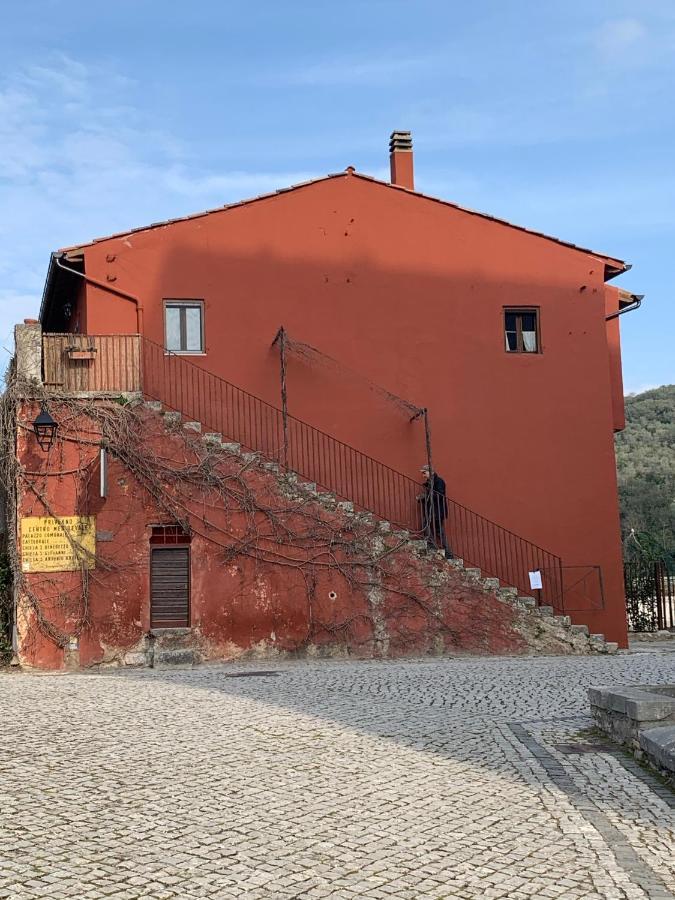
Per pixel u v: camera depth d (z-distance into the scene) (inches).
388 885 219.9
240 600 706.8
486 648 738.2
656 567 1000.2
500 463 844.0
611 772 327.6
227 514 710.5
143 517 695.1
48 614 673.6
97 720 432.1
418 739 386.0
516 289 864.9
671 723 351.3
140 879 222.8
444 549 759.1
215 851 243.3
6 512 738.8
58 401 686.5
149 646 686.5
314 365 813.9
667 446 2370.8
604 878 223.1
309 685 548.4
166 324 789.2
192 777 321.4
